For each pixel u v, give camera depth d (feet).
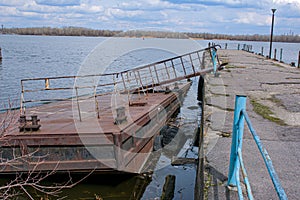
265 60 72.08
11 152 20.48
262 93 30.48
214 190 11.70
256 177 12.63
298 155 14.99
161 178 23.65
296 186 11.93
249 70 49.96
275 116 22.08
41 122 24.11
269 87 34.04
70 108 30.66
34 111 29.66
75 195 21.91
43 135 20.38
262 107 24.62
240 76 42.29
